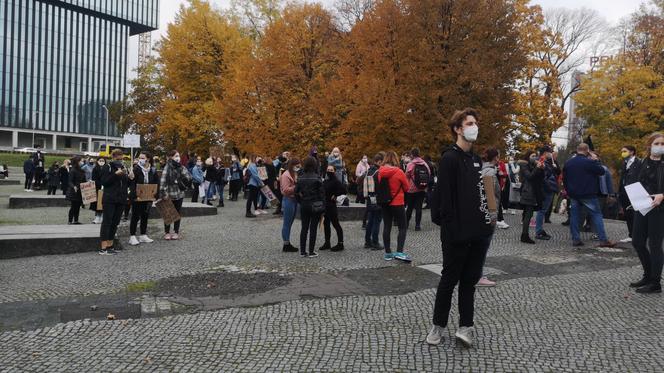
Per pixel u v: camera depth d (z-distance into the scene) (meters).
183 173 11.63
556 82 33.28
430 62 22.58
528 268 8.55
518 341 5.10
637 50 34.12
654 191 6.89
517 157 30.62
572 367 4.49
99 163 14.65
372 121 23.03
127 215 14.78
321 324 5.62
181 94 33.50
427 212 16.98
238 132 28.27
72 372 4.39
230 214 16.73
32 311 6.11
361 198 17.30
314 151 15.99
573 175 10.58
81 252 9.91
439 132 22.30
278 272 8.18
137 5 109.50
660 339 5.17
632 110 31.19
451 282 4.89
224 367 4.50
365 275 7.98
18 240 9.43
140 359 4.67
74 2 99.62
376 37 24.09
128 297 6.73
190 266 8.64
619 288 7.20
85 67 103.00
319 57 29.05
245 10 39.19
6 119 92.81
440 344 5.00
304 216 9.54
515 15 25.00
